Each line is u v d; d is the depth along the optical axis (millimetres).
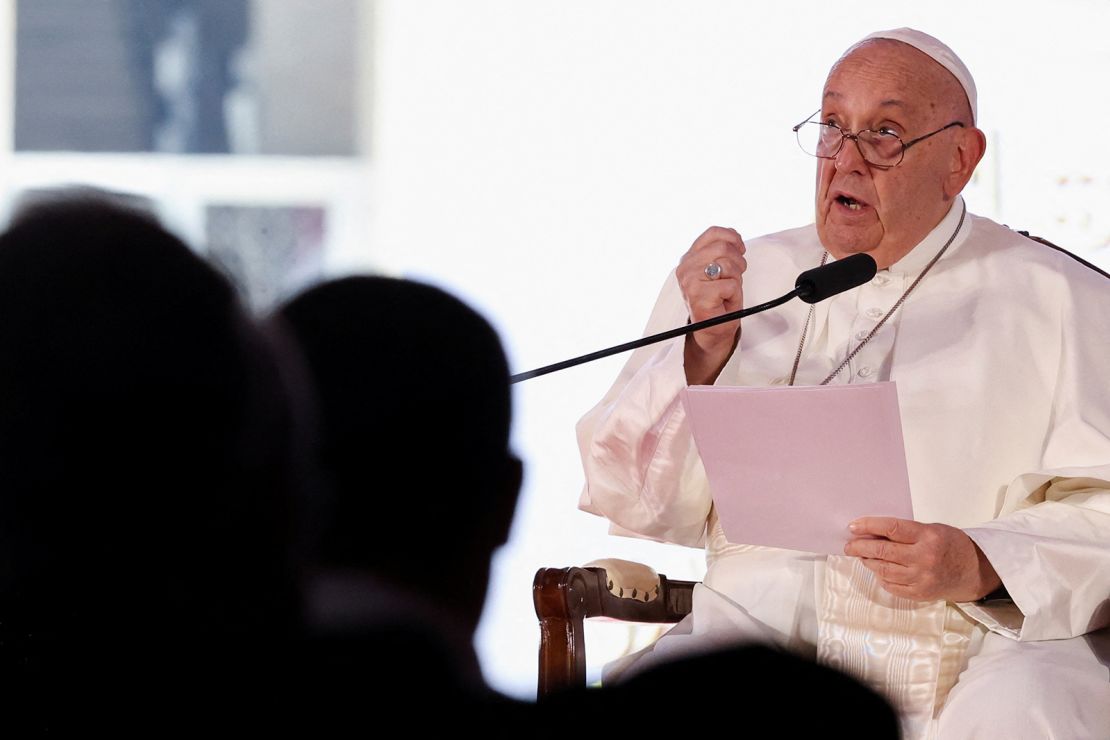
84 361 2738
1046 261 11711
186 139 26781
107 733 2791
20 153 26703
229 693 2805
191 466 2779
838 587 10703
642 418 11297
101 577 2787
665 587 11609
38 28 26656
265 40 26609
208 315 2811
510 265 26109
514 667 17672
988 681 9500
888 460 9117
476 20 26172
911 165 11305
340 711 2793
